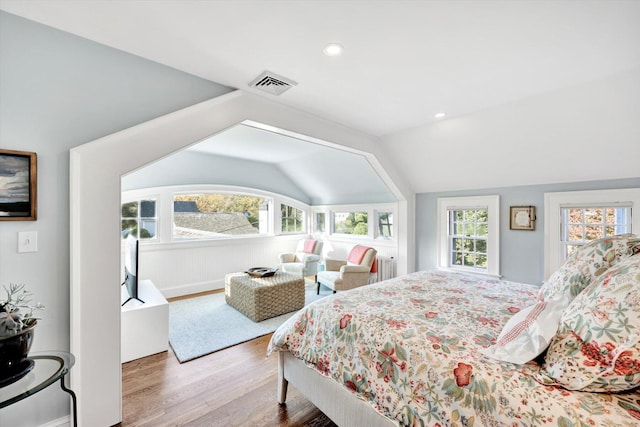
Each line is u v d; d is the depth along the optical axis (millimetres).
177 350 2619
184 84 1969
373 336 1388
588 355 890
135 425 1680
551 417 844
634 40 1563
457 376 1066
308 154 4750
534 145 2777
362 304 1726
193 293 4496
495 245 3502
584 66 1861
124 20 1432
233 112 2199
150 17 1406
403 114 2752
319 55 1753
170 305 3891
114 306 1678
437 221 4074
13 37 1405
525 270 3287
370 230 5000
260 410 1827
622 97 2092
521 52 1701
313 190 5930
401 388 1199
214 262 4770
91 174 1604
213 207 5020
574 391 906
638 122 2199
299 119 2666
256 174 5441
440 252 4043
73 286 1532
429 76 2006
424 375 1146
